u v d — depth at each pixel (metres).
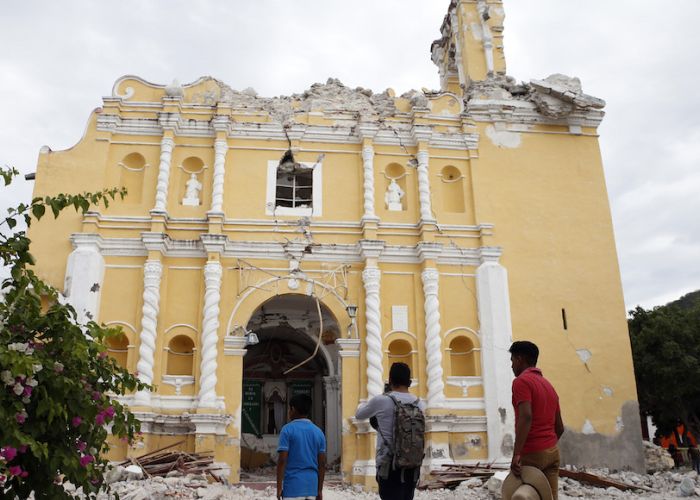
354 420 17.09
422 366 17.80
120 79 19.62
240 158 19.20
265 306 20.50
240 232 18.39
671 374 27.70
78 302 16.88
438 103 20.83
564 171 20.36
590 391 18.23
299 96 20.44
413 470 7.26
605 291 19.25
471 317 18.50
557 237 19.58
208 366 16.69
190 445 16.33
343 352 17.64
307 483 7.45
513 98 21.30
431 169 19.88
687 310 31.77
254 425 24.84
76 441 6.66
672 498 14.02
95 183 18.34
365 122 19.50
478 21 24.31
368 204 18.81
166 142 18.75
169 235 18.14
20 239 6.72
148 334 16.78
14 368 5.68
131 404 16.20
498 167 20.06
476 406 17.64
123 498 11.36
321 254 18.48
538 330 18.55
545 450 6.46
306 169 19.55
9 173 6.61
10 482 6.17
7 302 6.52
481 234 19.09
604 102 20.77
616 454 17.80
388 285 18.50
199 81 20.05
